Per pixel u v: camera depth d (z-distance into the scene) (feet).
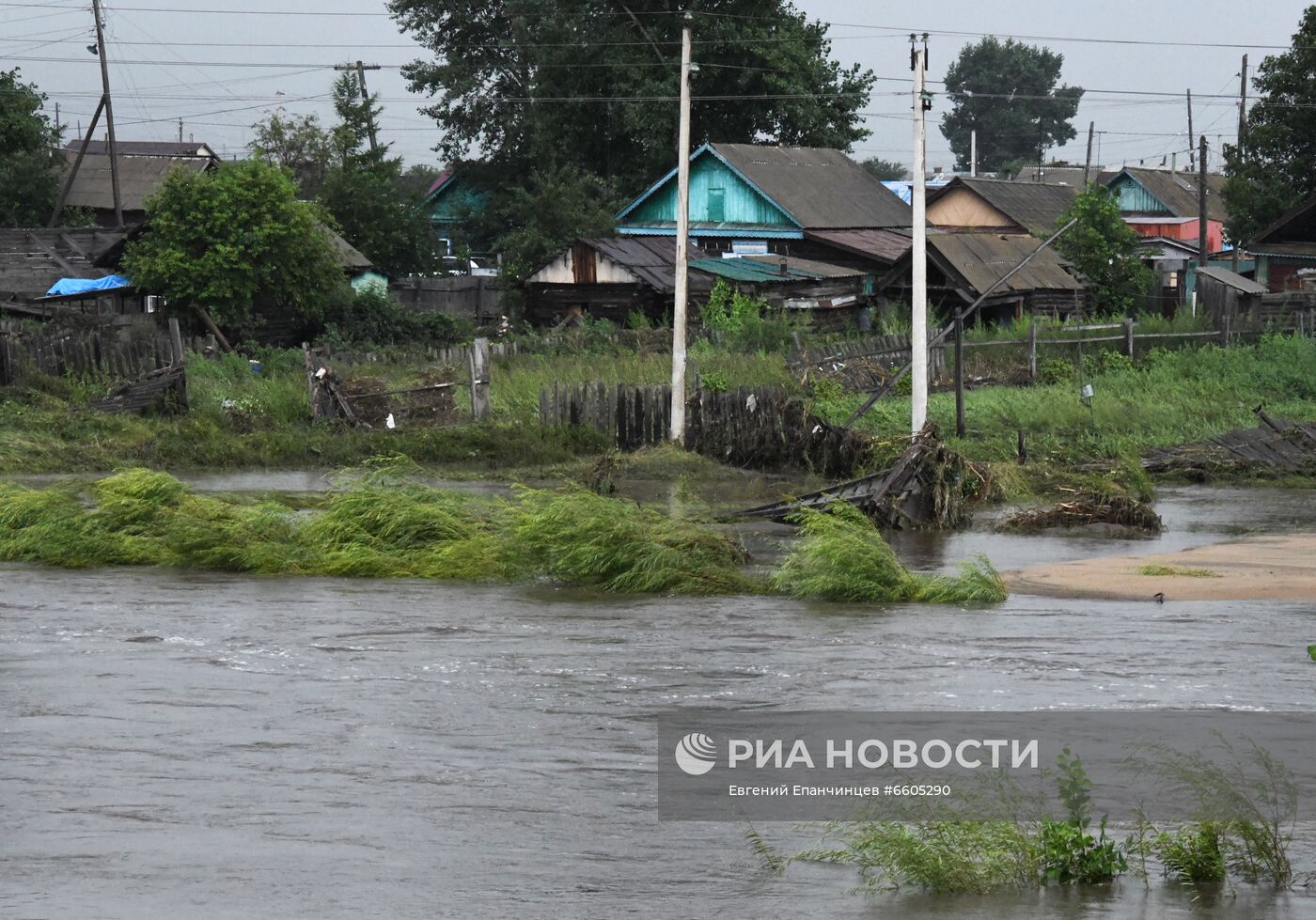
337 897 68.33
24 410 292.20
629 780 88.22
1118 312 510.17
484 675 116.67
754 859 74.69
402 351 402.31
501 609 149.48
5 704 106.11
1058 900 69.77
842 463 266.36
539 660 122.72
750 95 632.79
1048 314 479.41
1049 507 231.30
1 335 312.50
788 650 127.13
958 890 71.26
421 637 132.87
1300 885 72.02
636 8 651.66
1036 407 317.63
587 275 483.10
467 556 173.68
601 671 118.11
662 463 269.64
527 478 262.67
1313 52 530.27
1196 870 73.20
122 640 130.72
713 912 66.95
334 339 426.51
